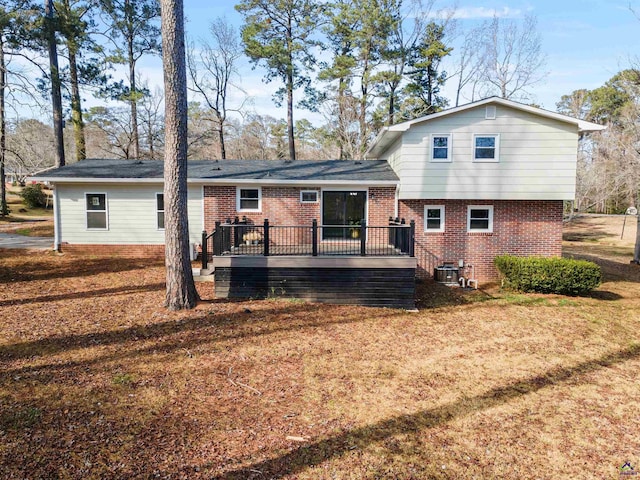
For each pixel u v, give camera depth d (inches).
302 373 251.3
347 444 180.1
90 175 564.1
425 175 515.5
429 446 181.9
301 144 1567.4
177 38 326.3
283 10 1011.9
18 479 145.0
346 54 1061.1
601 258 851.4
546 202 543.2
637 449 185.5
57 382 217.5
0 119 770.8
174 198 342.0
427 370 266.2
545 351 309.3
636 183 779.4
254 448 173.8
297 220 558.6
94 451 163.9
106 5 871.7
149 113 1111.6
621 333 356.2
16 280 438.6
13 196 1497.3
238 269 405.4
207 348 276.7
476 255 551.8
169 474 153.9
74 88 820.6
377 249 459.2
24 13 624.1
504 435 193.5
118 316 326.0
